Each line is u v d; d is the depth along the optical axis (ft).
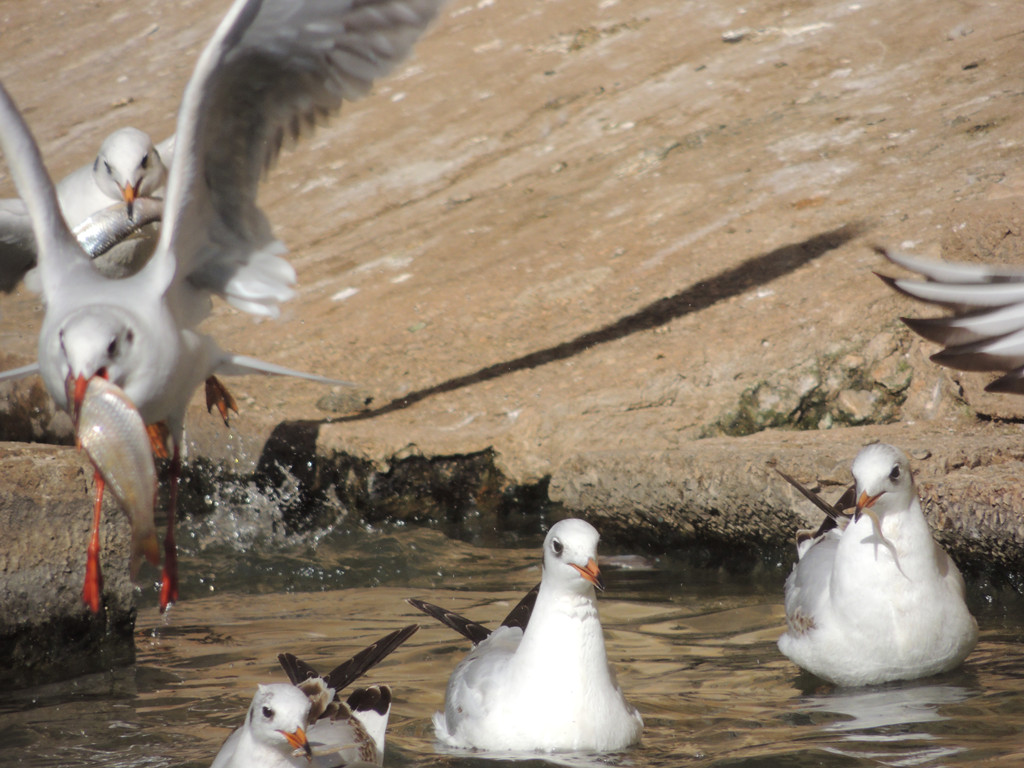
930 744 21.42
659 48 77.92
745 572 35.99
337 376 50.29
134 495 21.66
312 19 26.89
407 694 26.35
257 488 46.21
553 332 50.57
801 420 42.63
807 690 25.61
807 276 48.57
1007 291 16.58
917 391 42.37
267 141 29.09
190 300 28.66
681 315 48.85
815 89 66.64
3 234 32.17
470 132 74.84
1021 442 34.60
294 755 20.67
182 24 107.14
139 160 37.04
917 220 49.78
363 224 67.21
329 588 36.32
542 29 85.25
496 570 37.60
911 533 25.21
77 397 22.59
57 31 111.55
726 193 58.39
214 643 30.45
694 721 23.89
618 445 41.88
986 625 29.07
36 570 27.91
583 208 61.62
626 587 34.88
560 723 22.65
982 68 62.90
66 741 23.45
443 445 43.98
